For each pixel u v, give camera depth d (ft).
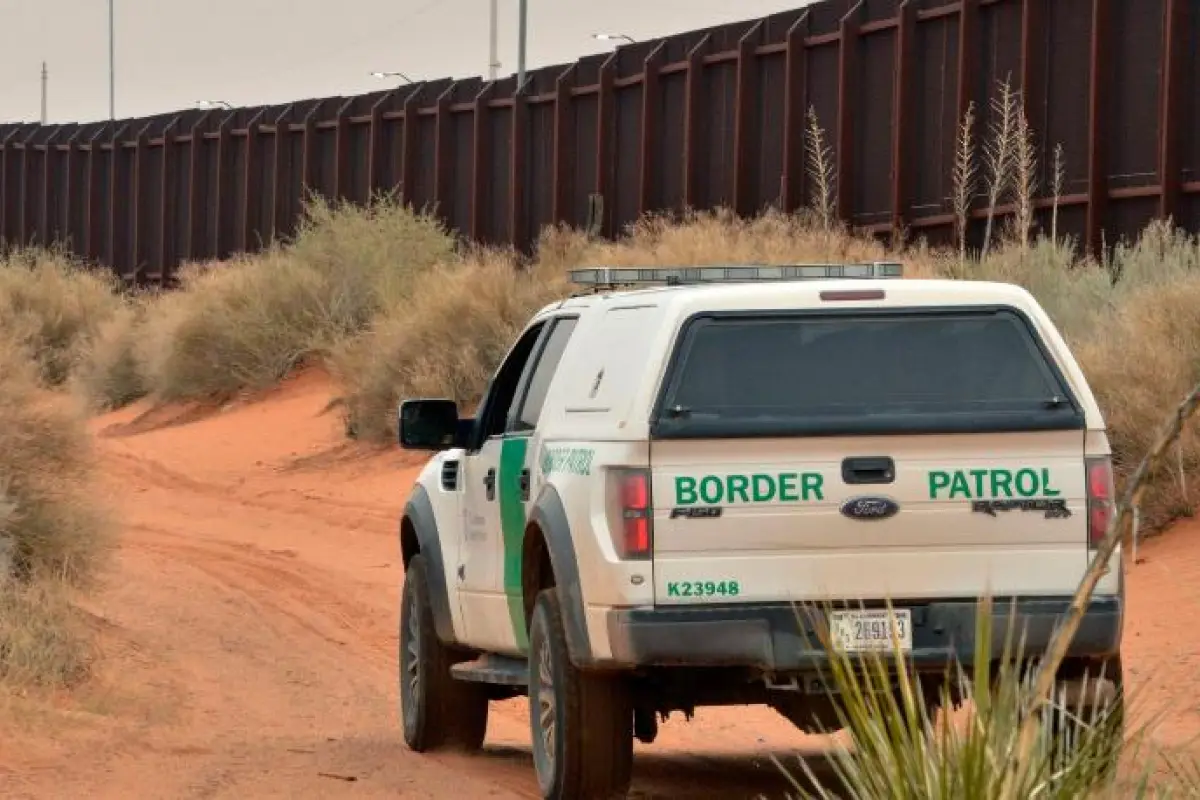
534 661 67.15
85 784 71.46
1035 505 61.11
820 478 60.49
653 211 257.96
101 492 128.57
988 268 169.48
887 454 60.85
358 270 273.54
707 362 62.23
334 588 138.41
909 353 63.00
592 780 63.82
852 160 222.28
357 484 196.13
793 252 190.08
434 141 315.99
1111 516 61.46
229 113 371.35
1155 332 132.77
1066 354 62.80
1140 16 181.37
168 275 386.73
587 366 66.74
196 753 79.51
